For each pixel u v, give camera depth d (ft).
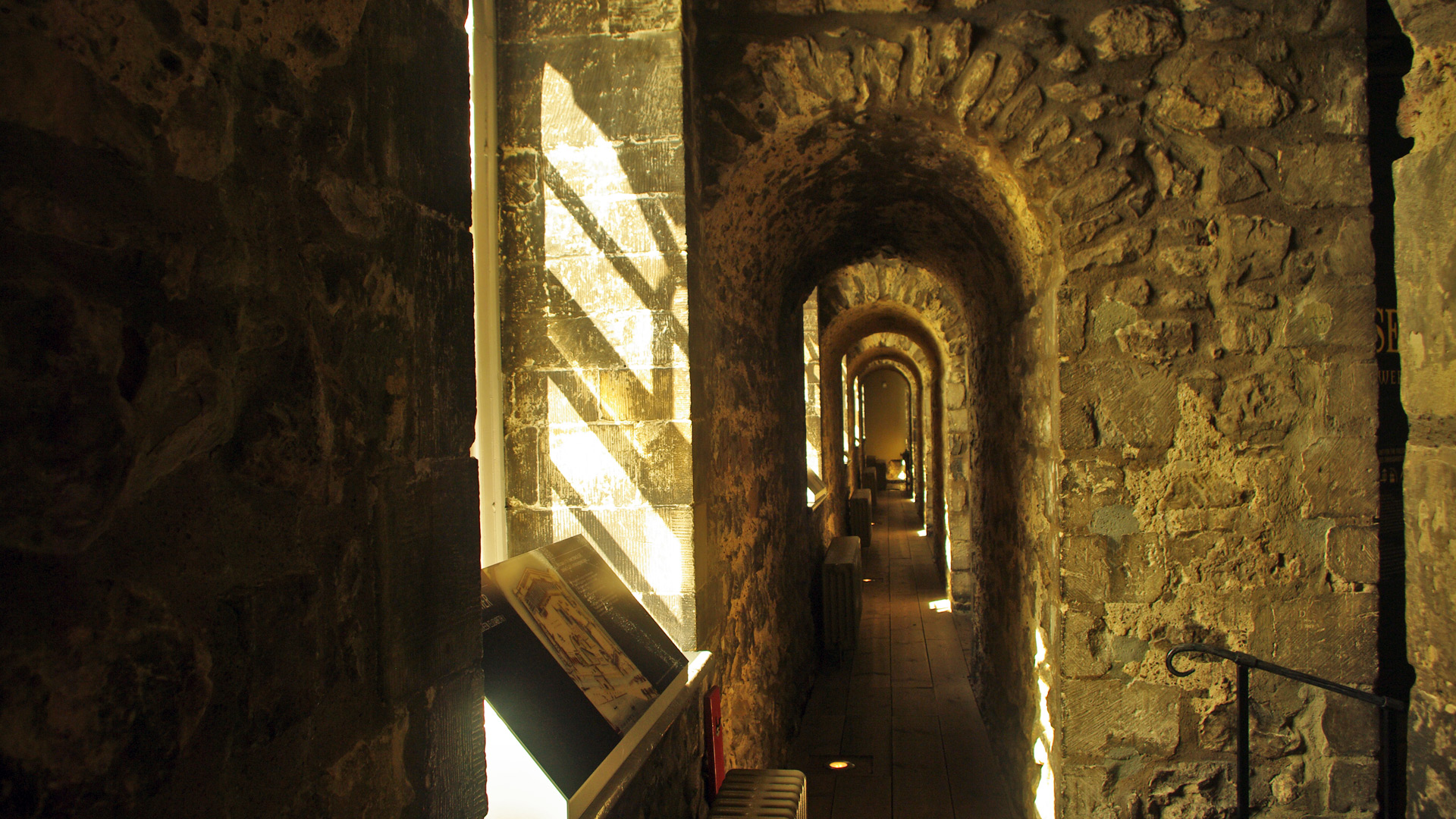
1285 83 7.71
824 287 21.84
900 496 51.65
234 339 2.31
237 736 2.29
